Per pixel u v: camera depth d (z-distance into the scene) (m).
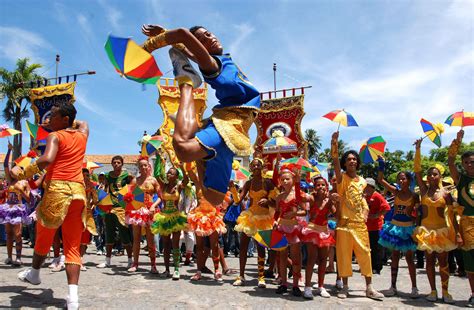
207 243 7.93
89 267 8.09
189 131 2.44
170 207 7.09
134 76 2.49
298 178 6.20
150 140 7.88
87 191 8.12
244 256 6.79
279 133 7.16
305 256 9.00
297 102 17.28
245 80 2.91
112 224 8.30
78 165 4.58
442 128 6.08
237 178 7.71
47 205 4.34
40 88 14.01
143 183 7.52
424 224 5.99
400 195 6.52
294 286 5.89
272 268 7.71
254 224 6.44
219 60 2.72
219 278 7.00
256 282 7.05
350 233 5.93
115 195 8.23
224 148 2.70
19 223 7.57
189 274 7.71
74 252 4.41
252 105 2.83
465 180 5.91
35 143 6.18
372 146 7.11
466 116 5.78
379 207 8.77
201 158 2.53
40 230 4.65
